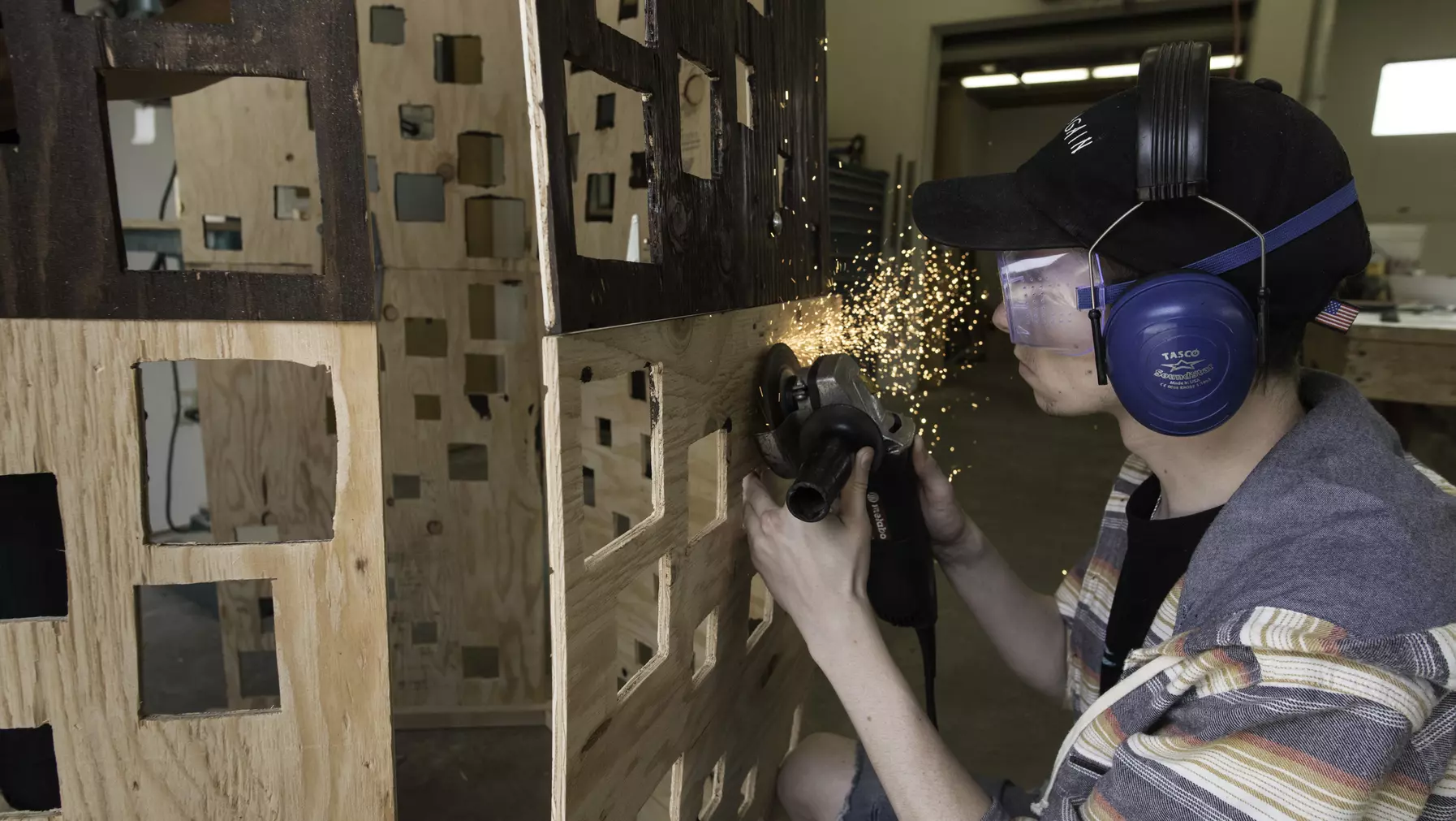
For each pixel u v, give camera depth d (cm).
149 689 191
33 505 88
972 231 72
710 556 81
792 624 111
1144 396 62
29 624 62
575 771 60
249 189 164
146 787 66
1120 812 61
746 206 82
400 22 162
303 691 67
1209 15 518
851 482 78
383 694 69
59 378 59
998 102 876
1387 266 413
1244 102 62
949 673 208
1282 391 70
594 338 57
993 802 72
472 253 167
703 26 71
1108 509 96
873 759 74
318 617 67
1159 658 63
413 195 166
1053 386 76
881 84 559
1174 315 59
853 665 74
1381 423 70
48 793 92
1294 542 61
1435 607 54
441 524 174
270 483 171
